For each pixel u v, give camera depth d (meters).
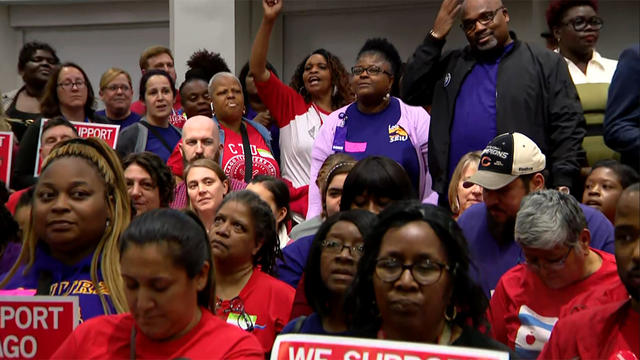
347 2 8.17
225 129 5.59
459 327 2.38
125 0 8.90
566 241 3.10
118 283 2.72
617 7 7.44
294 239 4.29
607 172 4.48
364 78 5.12
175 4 7.64
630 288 2.45
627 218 2.40
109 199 2.79
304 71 6.00
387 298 2.29
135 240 2.26
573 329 2.62
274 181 4.50
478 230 3.77
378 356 2.26
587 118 5.23
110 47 9.05
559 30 5.48
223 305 3.45
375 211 3.41
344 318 2.87
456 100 4.71
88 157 2.77
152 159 3.83
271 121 6.23
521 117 4.54
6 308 2.62
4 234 3.18
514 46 4.67
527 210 3.15
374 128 5.15
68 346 2.45
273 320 3.43
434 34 4.87
